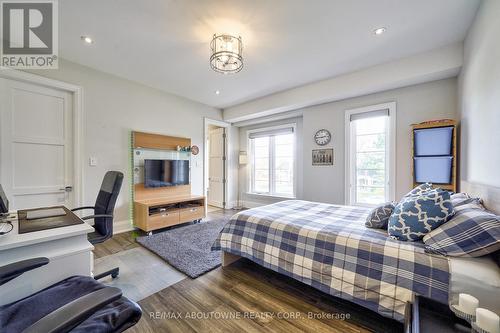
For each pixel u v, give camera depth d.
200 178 4.62
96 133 3.10
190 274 2.09
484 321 0.77
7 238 1.09
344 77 3.25
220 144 5.50
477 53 1.89
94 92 3.07
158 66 2.98
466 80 2.24
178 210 3.62
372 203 3.39
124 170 3.42
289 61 2.84
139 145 3.53
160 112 3.90
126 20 2.03
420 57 2.64
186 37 2.30
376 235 1.62
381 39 2.36
